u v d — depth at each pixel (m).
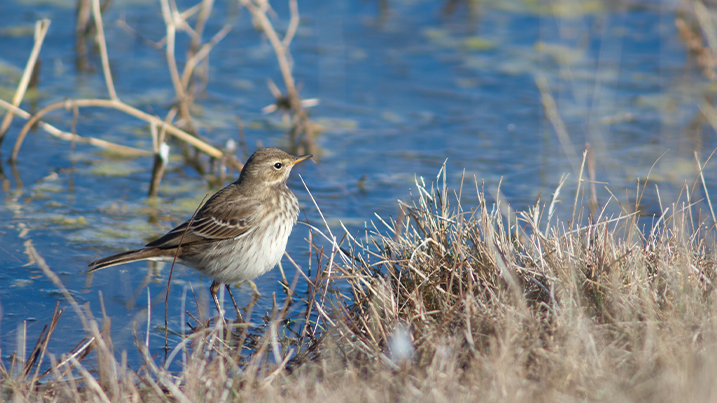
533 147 15.37
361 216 12.72
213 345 8.80
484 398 6.40
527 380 6.72
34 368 8.42
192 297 10.52
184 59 19.47
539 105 17.19
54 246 11.60
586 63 19.23
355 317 8.79
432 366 7.00
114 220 12.61
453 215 9.59
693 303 7.55
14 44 19.73
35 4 22.38
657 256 8.55
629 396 6.34
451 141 15.71
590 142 15.38
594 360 6.85
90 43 20.06
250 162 10.38
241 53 19.77
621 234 10.58
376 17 22.02
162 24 21.12
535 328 7.45
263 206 10.23
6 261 11.06
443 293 8.55
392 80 18.47
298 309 10.14
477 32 21.12
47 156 14.98
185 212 13.03
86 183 13.98
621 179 13.76
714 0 20.39
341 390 6.85
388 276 8.70
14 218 12.44
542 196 13.17
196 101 17.48
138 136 16.00
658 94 17.55
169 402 7.36
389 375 7.13
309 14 22.11
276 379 7.60
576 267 8.36
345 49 19.98
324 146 15.53
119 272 11.09
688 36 18.83
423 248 9.31
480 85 18.19
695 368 6.52
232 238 10.10
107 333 8.35
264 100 17.64
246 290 10.80
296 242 11.98
